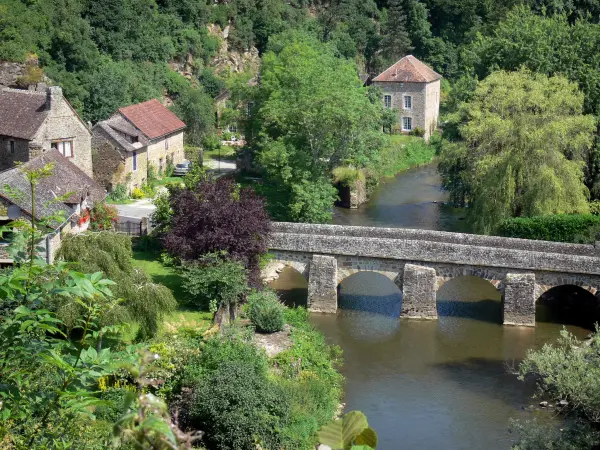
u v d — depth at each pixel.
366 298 47.75
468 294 48.19
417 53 111.12
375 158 69.50
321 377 35.75
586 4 101.00
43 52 73.75
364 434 7.71
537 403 34.53
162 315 34.50
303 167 59.00
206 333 34.88
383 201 68.62
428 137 91.62
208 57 94.44
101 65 78.56
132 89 78.75
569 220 47.47
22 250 13.60
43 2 75.69
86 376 12.59
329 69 65.31
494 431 32.09
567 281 42.88
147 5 87.56
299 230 47.06
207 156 79.56
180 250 42.06
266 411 29.42
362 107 62.22
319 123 59.53
